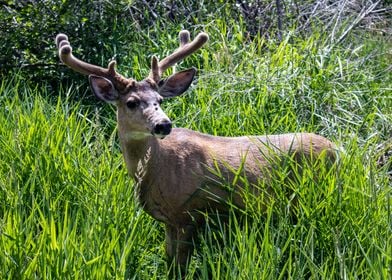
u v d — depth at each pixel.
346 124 13.54
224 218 10.59
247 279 8.66
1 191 10.59
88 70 10.63
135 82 10.37
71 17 14.81
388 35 17.95
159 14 16.36
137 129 10.17
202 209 10.48
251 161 10.69
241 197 10.52
